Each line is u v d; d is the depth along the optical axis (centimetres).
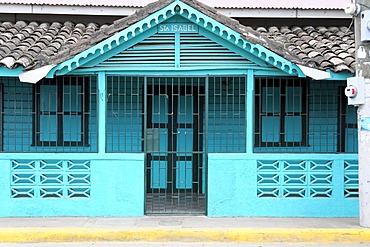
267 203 855
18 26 1023
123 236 751
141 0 1060
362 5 768
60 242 746
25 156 840
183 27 841
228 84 1020
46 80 995
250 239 754
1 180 840
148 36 841
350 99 779
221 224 800
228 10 1058
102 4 1048
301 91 1016
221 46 847
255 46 812
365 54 769
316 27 1087
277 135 1019
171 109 1052
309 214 857
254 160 853
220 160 852
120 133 1025
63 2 1043
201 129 1050
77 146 1012
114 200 848
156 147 1048
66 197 849
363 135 774
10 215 842
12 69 791
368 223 777
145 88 855
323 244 749
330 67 808
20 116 993
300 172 859
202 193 1053
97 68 842
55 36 980
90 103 1012
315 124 1019
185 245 738
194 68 848
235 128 1033
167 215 862
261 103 1016
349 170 864
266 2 1067
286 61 809
